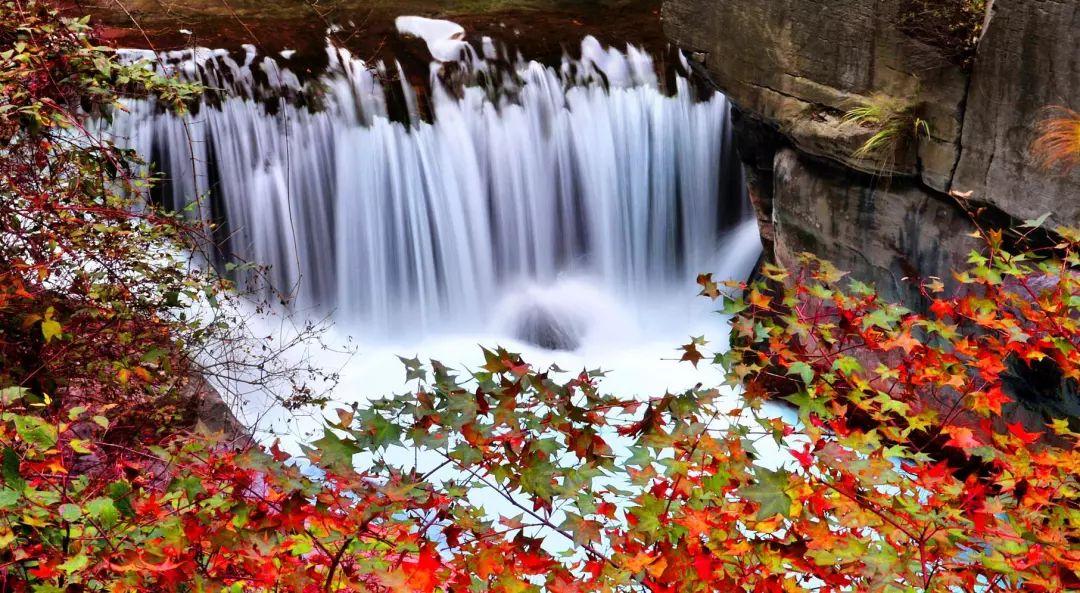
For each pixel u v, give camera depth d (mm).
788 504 1972
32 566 1974
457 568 2104
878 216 5527
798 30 5449
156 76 3709
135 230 3652
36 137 3330
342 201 8109
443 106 8234
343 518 2047
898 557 2016
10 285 3115
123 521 2023
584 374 2193
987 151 4773
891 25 5004
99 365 3424
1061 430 2652
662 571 2027
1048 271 2967
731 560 2143
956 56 4809
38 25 3338
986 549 2123
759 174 6844
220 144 7641
